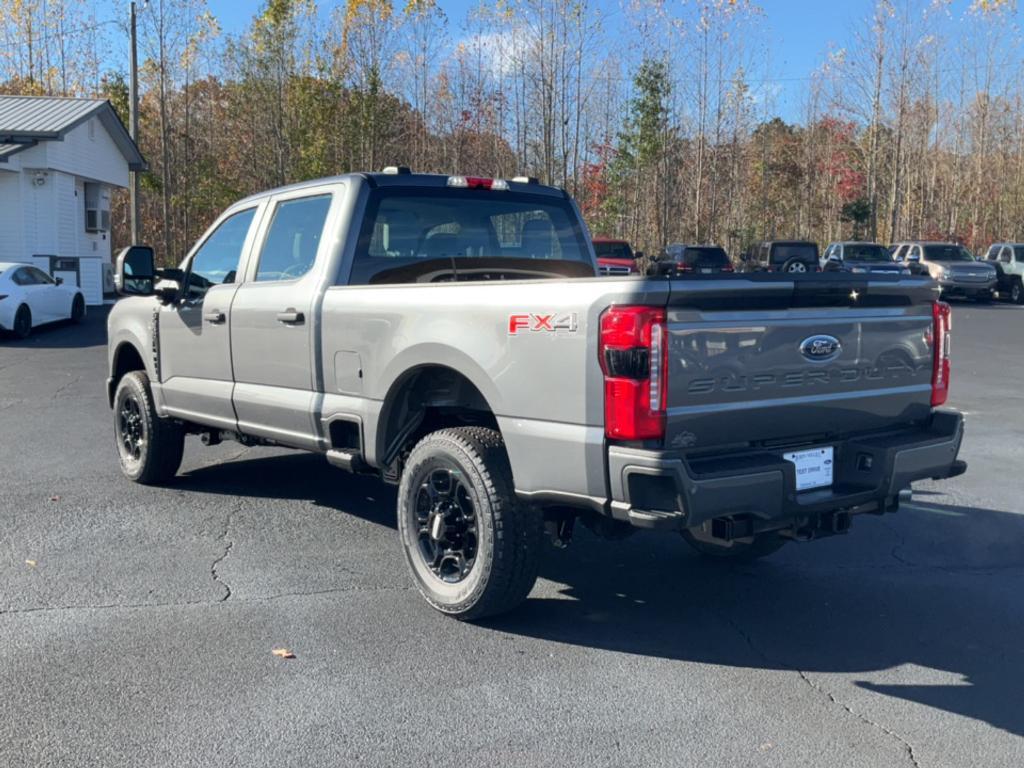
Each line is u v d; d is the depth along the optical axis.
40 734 3.75
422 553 5.09
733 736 3.79
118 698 4.05
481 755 3.63
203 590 5.32
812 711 4.02
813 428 4.59
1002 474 8.34
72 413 10.89
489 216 6.34
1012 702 4.12
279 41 38.16
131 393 7.54
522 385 4.47
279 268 6.21
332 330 5.54
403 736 3.77
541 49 35.88
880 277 4.63
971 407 11.80
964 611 5.19
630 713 3.98
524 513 4.65
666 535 6.57
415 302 5.02
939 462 4.85
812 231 55.19
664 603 5.27
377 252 5.86
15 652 4.50
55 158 27.02
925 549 6.28
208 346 6.61
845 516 4.60
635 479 4.08
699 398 4.16
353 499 7.27
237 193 40.00
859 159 53.53
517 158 38.38
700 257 26.58
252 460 8.61
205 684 4.19
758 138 54.47
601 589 5.48
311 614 5.00
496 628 4.88
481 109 38.75
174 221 42.34
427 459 4.96
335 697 4.09
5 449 8.96
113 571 5.62
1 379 13.41
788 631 4.89
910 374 4.93
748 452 4.36
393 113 38.91
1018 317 26.75
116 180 31.86
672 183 41.53
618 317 4.05
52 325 20.88
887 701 4.12
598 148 40.91
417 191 6.04
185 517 6.75
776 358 4.37
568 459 4.29
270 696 4.09
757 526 4.34
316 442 5.78
